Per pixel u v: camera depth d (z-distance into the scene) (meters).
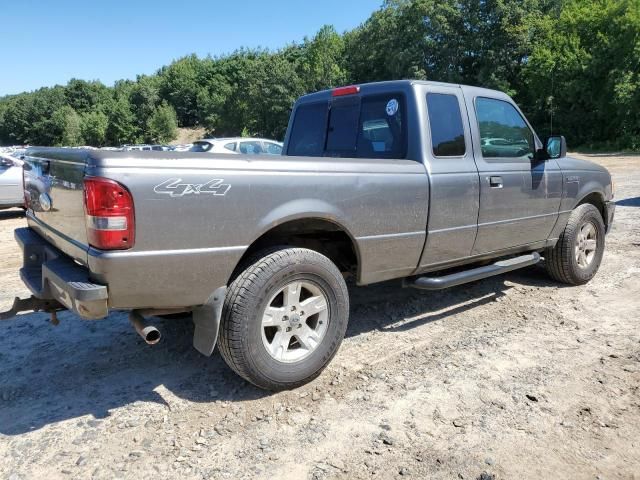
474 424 3.01
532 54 43.91
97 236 2.72
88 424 3.05
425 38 49.81
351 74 64.06
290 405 3.23
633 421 3.03
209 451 2.78
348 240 3.91
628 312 4.77
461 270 4.90
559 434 2.91
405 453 2.76
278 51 95.69
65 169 3.09
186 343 4.18
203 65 116.94
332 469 2.63
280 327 3.32
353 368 3.72
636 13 35.91
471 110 4.46
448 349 4.04
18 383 3.55
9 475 2.61
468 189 4.27
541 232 5.11
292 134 5.21
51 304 3.53
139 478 2.58
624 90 35.19
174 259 2.88
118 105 106.94
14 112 127.75
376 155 4.34
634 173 18.81
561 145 4.80
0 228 10.51
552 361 3.80
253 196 3.11
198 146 13.70
